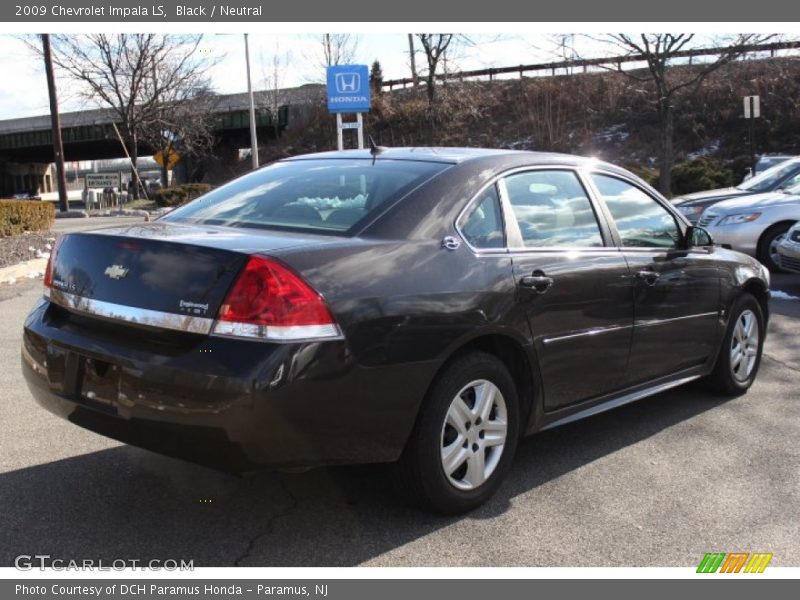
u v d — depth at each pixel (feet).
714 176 80.79
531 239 12.43
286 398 9.06
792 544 10.73
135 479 12.48
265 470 9.42
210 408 9.00
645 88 122.83
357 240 10.41
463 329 10.72
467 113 138.31
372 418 9.87
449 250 11.05
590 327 13.00
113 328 10.21
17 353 20.84
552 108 130.72
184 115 131.03
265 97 164.35
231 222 11.87
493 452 11.67
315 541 10.53
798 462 13.71
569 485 12.60
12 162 262.06
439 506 11.03
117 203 121.90
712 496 12.24
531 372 12.12
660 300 14.64
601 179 14.51
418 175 11.89
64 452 13.62
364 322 9.70
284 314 9.18
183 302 9.52
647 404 17.13
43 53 108.06
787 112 115.03
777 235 35.53
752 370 18.08
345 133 145.69
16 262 37.14
